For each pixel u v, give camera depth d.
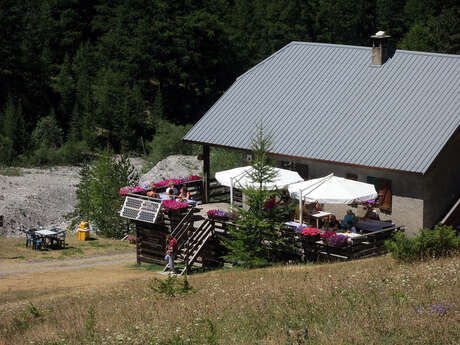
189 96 109.25
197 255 29.89
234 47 112.56
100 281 29.23
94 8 123.81
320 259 28.06
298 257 28.95
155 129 94.38
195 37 104.81
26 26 111.19
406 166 28.92
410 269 20.08
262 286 19.83
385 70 34.41
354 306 15.09
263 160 27.44
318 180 28.72
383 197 30.67
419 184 29.52
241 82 38.50
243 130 35.12
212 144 35.38
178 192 35.31
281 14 117.50
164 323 15.72
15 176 68.81
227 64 110.31
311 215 29.62
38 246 38.47
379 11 123.38
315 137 32.75
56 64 112.06
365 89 33.97
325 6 121.19
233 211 28.92
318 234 27.86
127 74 103.38
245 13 121.12
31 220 51.91
